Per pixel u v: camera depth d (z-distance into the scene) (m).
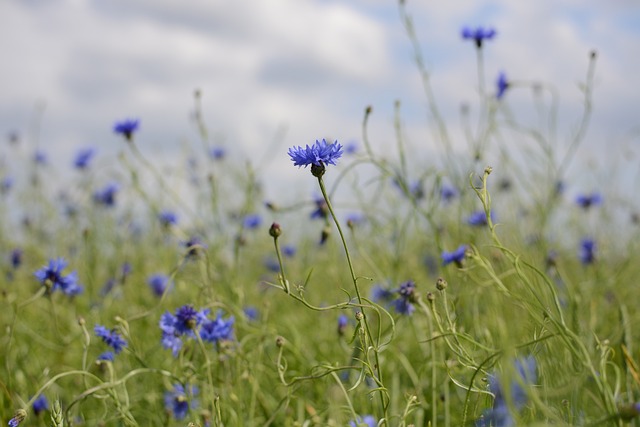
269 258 1.61
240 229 1.29
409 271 1.31
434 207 1.18
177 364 1.11
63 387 1.15
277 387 1.08
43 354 1.26
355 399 1.00
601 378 0.81
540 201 1.42
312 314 1.35
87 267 1.37
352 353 1.02
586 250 1.36
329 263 1.43
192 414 0.96
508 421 0.81
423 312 1.03
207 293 1.11
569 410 0.81
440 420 1.00
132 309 1.35
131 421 0.94
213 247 1.34
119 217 1.70
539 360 0.85
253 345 1.14
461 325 1.06
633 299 1.30
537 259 1.25
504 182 1.52
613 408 0.77
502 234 1.24
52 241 1.73
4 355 1.20
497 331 0.98
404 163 1.21
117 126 1.36
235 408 1.04
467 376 0.99
